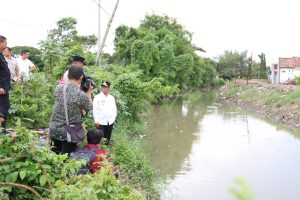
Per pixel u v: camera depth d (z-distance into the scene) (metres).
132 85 15.27
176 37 42.94
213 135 17.30
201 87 61.44
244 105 32.22
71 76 5.76
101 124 8.67
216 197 9.34
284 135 17.53
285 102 25.84
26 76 9.84
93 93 11.20
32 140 4.25
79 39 26.14
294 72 55.62
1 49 6.23
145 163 9.75
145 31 39.41
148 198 7.97
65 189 3.67
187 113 26.17
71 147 5.82
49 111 9.36
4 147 4.20
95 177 4.56
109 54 38.41
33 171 4.04
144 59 35.66
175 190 9.77
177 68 39.84
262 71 70.75
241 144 15.39
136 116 16.19
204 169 11.70
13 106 8.58
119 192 4.72
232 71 76.38
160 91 19.64
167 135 16.94
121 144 9.45
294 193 9.74
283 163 12.49
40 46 12.82
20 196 4.05
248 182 0.96
